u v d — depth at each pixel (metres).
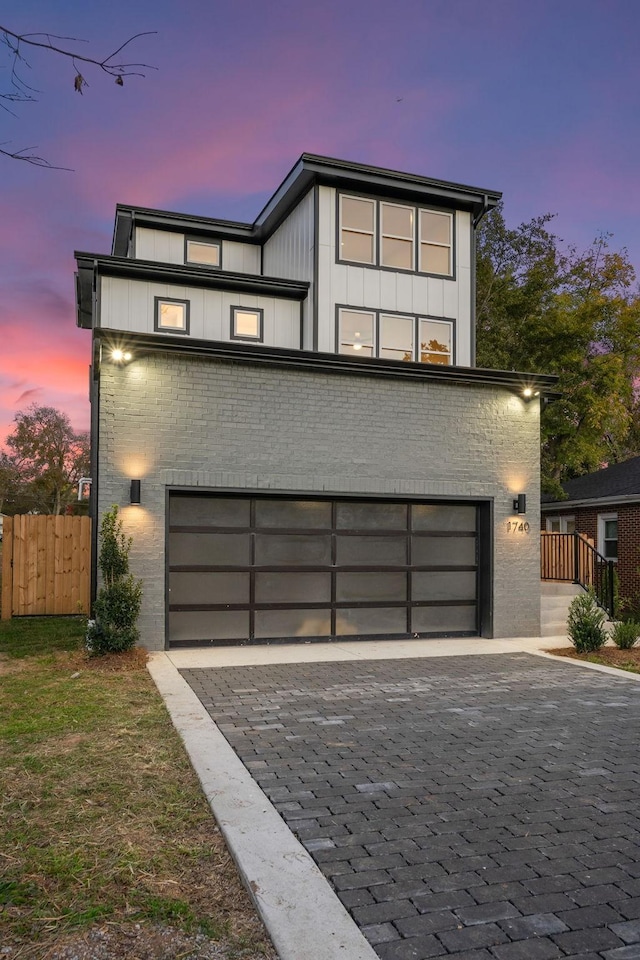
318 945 2.76
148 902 3.07
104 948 2.73
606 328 23.80
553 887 3.30
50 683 7.51
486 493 11.78
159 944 2.77
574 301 24.48
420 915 3.03
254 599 10.52
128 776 4.65
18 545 13.21
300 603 10.77
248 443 10.38
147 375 9.92
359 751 5.39
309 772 4.89
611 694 7.53
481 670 8.85
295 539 10.80
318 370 10.83
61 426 53.28
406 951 2.75
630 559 17.22
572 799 4.45
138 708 6.46
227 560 10.40
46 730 5.68
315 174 13.34
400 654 9.95
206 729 5.82
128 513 9.73
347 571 11.07
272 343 13.61
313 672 8.55
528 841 3.81
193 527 10.25
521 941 2.84
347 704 6.93
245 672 8.48
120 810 4.09
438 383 11.58
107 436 9.70
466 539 11.86
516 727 6.17
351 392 11.03
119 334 9.59
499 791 4.58
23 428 52.47
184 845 3.67
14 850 3.54
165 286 13.24
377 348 13.63
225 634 10.35
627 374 24.94
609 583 13.55
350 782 4.70
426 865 3.50
